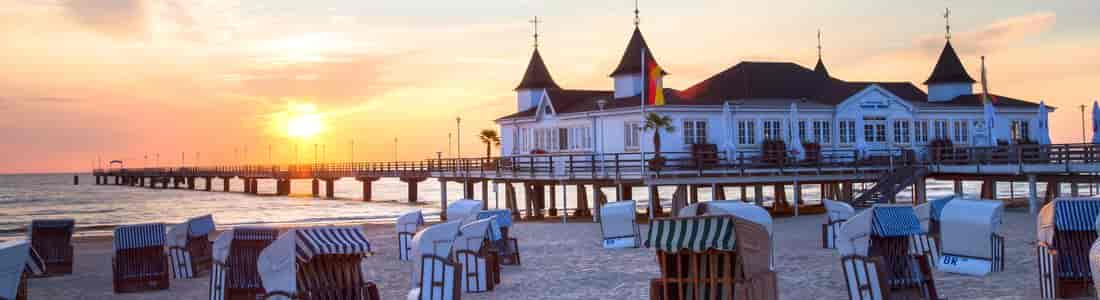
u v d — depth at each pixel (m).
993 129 44.34
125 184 184.88
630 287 19.77
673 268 12.34
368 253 13.34
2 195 131.00
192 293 20.30
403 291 20.17
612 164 45.91
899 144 48.78
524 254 27.05
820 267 22.05
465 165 58.59
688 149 43.66
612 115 46.00
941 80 55.12
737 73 50.09
